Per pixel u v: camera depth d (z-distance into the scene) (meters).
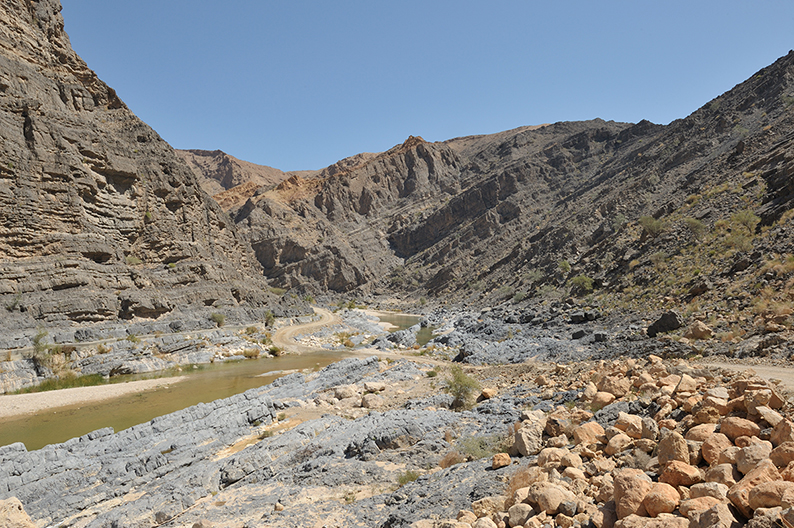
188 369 46.66
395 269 180.12
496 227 167.62
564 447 9.95
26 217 46.44
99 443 19.16
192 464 18.16
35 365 37.78
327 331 74.69
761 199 50.06
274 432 21.72
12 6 56.66
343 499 11.82
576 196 153.75
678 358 21.97
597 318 45.41
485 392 22.19
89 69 70.00
